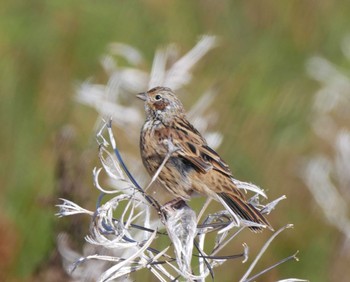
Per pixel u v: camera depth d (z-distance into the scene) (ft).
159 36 52.26
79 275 30.09
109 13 52.54
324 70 52.85
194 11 53.83
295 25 54.85
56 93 48.01
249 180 46.80
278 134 48.80
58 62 50.24
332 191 46.24
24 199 42.39
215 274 41.52
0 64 49.52
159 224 26.20
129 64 45.60
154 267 24.36
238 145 47.52
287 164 47.44
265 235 43.11
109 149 37.42
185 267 22.56
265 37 54.13
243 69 52.03
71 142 33.78
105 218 23.34
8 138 46.26
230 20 54.08
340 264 43.78
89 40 51.39
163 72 37.63
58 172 33.17
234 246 42.11
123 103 39.86
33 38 51.11
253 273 42.24
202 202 41.70
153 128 29.86
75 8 52.65
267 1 54.70
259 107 49.85
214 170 28.50
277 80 52.47
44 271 31.78
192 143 29.09
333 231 45.03
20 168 44.65
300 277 43.52
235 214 24.13
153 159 29.48
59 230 32.07
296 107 50.67
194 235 22.91
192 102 41.91
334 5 55.62
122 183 34.35
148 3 53.26
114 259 23.45
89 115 42.83
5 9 52.08
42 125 46.19
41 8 52.42
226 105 49.06
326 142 48.67
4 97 48.01
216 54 51.78
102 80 45.44
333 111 50.88
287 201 46.26
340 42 54.85
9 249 38.70
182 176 28.81
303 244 44.24
